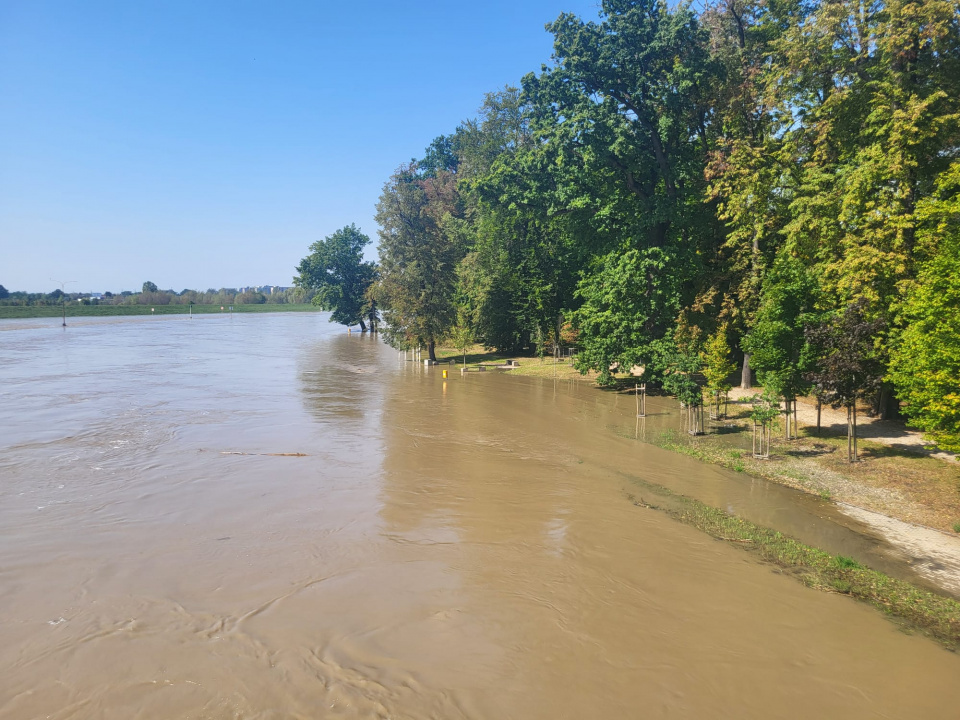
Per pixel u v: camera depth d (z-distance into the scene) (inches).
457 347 2128.4
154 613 371.2
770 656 337.4
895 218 745.0
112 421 938.1
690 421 903.7
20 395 1176.8
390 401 1159.0
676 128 1204.5
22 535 490.6
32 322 3978.8
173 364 1754.4
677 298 1151.0
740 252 1111.6
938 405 534.9
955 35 770.8
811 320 759.7
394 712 285.0
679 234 1279.5
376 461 730.2
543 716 284.2
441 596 399.5
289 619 366.9
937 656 338.6
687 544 490.9
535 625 365.7
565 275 1748.3
